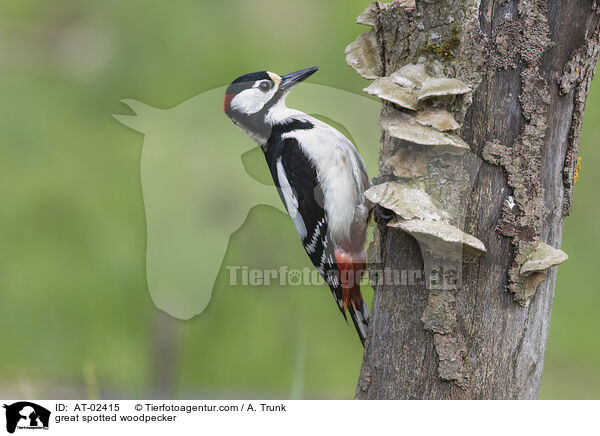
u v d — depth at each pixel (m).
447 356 5.61
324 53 9.24
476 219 5.49
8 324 10.25
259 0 9.35
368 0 9.34
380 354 5.86
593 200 11.09
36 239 10.20
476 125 5.42
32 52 10.12
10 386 10.06
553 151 5.60
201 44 9.15
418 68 5.48
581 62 5.46
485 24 5.35
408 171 5.47
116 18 9.31
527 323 5.73
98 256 10.11
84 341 10.06
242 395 8.52
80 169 10.09
